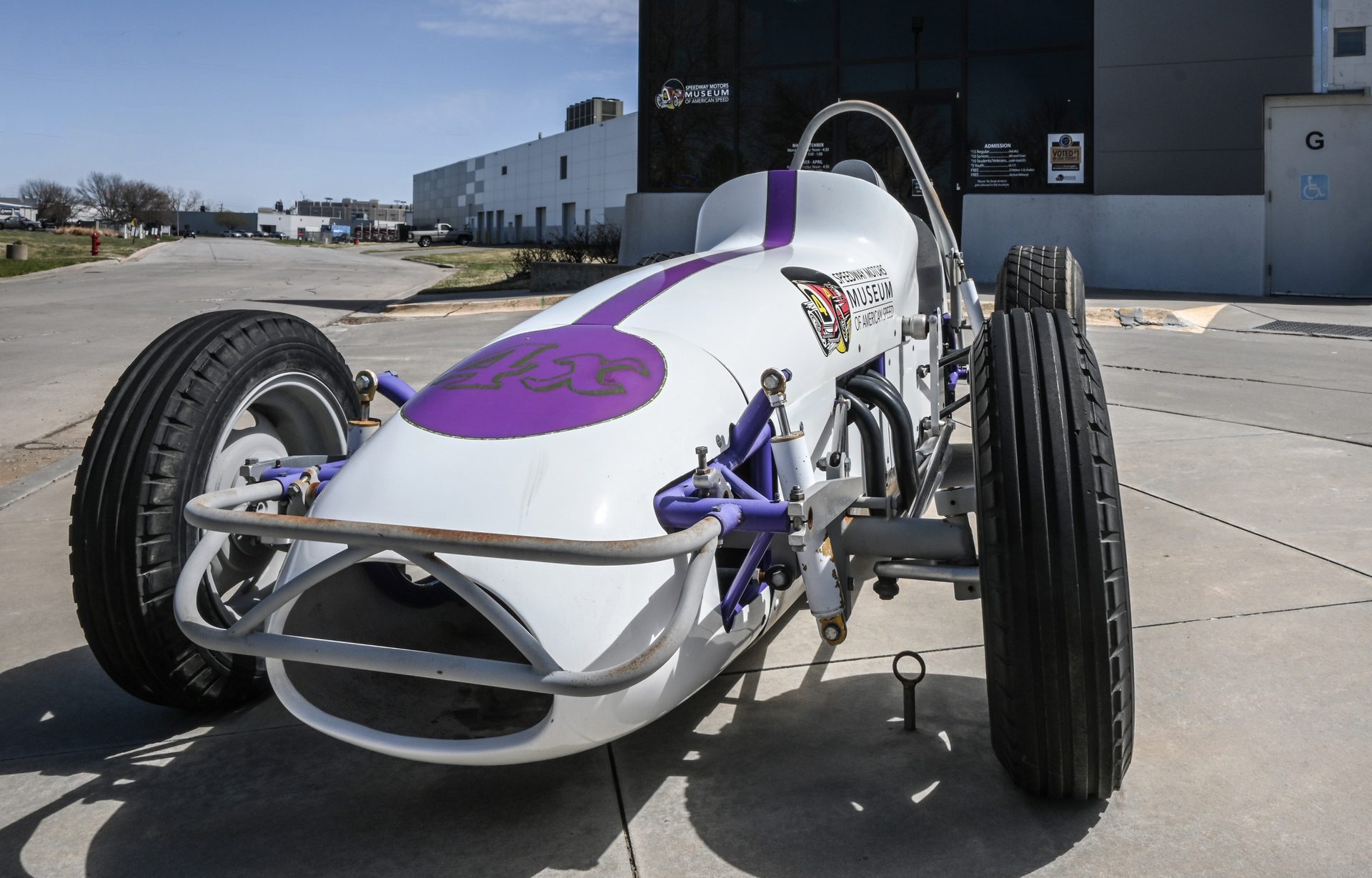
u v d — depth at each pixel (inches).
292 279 876.6
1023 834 74.6
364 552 65.2
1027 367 74.7
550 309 100.3
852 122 499.2
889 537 84.1
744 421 82.8
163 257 1477.6
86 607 85.4
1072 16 469.4
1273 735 88.0
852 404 106.0
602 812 79.2
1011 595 69.8
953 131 488.4
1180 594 120.5
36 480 190.5
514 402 79.3
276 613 70.6
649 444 76.4
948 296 163.2
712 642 77.8
